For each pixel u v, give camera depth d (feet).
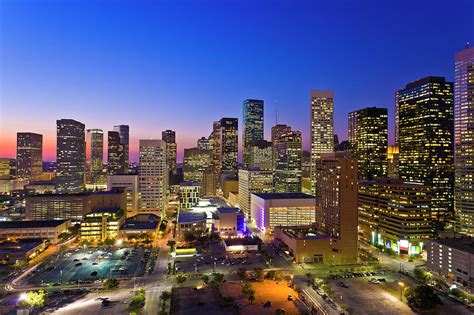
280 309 617.62
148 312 650.84
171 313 644.69
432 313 646.33
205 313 645.92
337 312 652.07
